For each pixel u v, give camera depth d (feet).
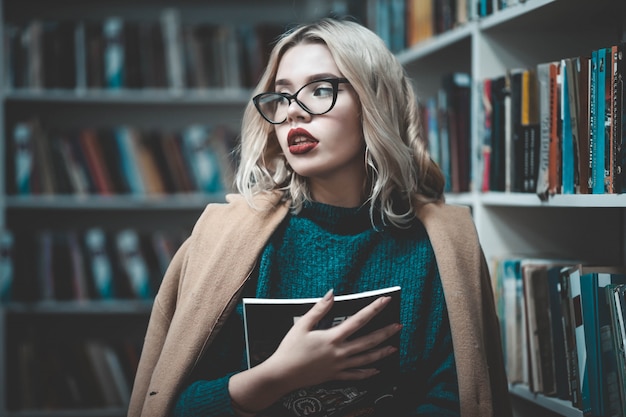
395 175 3.87
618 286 3.82
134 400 3.94
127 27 9.14
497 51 5.40
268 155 4.03
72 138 9.05
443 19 6.29
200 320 3.64
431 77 7.04
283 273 3.78
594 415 3.89
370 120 3.69
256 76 9.29
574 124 4.12
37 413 8.84
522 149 4.72
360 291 3.78
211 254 3.79
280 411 3.47
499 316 5.08
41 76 8.96
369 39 3.82
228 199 4.07
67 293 8.94
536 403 4.76
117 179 9.13
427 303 3.86
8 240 8.79
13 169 8.95
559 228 5.38
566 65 4.18
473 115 5.54
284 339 3.28
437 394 3.69
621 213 4.94
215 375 3.72
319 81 3.64
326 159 3.67
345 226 3.87
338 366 3.26
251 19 10.44
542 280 4.58
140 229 10.21
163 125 10.23
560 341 4.38
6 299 8.78
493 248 5.41
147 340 4.03
